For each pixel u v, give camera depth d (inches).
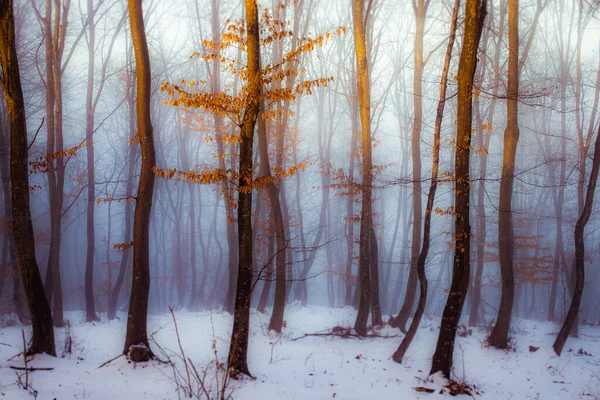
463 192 467.5
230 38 426.9
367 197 705.0
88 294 888.3
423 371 510.6
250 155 427.2
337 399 385.1
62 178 785.6
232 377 417.4
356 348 615.8
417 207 762.8
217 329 717.3
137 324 479.5
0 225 855.1
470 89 465.4
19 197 460.4
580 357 629.9
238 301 430.3
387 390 428.5
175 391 373.4
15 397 336.5
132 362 454.3
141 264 486.6
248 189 419.5
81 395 351.6
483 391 446.6
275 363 508.1
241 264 430.0
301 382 436.1
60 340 600.4
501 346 639.1
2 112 893.8
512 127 660.7
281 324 693.9
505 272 651.5
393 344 648.4
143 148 494.6
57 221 766.5
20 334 639.1
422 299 539.8
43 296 471.5
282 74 424.8
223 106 421.1
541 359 597.9
